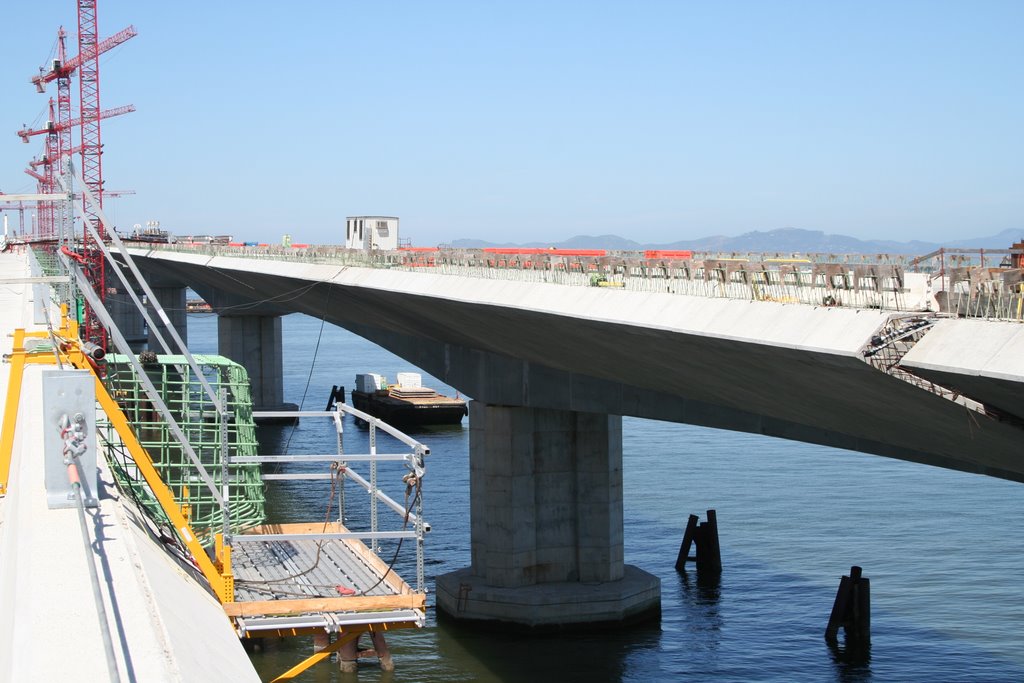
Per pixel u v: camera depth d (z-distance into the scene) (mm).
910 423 25188
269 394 116000
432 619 47594
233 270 87750
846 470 77750
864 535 59000
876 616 46000
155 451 35781
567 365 42406
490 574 47594
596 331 32625
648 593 47312
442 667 41219
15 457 25141
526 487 47469
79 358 24719
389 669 40594
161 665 13984
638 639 44438
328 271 63062
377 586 23984
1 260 104125
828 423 30297
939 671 39844
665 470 78750
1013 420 21328
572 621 45688
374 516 26656
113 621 15352
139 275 24625
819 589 49781
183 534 22406
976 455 26062
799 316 24172
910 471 76875
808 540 58188
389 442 96375
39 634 14859
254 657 40938
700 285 29406
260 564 26141
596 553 47938
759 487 72125
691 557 55469
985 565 52812
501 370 47812
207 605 20672
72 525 19656
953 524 61156
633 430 100188
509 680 39812
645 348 31719
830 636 43500
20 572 17188
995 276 20500
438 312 44875
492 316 39438
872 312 22109
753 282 26750
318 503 66438
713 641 43875
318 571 25375
